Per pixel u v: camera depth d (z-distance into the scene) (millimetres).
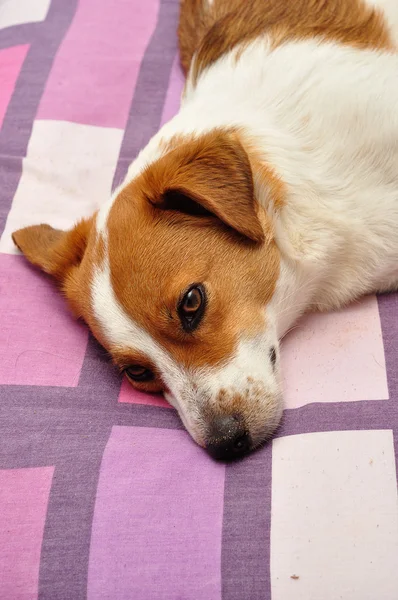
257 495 730
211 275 763
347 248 813
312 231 798
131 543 726
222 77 861
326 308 836
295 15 887
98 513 739
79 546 730
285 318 802
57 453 770
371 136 810
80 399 804
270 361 773
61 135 974
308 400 773
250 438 753
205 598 707
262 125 811
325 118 815
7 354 832
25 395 806
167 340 765
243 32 889
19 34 1067
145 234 769
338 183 807
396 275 834
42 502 750
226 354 759
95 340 845
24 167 954
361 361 785
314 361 797
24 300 868
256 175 782
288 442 751
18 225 925
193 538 721
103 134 980
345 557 700
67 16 1081
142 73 1024
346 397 764
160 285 757
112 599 714
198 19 989
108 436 777
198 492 739
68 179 950
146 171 783
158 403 806
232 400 753
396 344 789
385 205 814
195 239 768
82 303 805
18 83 1017
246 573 707
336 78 827
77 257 849
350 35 873
